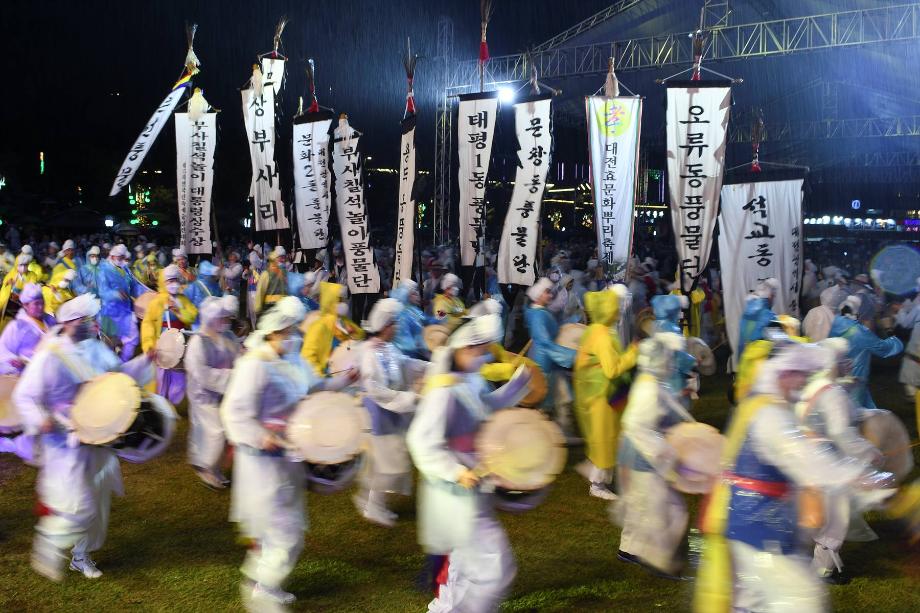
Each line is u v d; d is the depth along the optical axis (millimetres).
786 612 3783
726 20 21906
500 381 7273
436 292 13430
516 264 12547
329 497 7520
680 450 5008
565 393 9391
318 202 13594
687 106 11367
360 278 13430
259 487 5039
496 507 4688
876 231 39656
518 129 12375
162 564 5980
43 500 5543
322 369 8141
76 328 5660
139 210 46812
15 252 29984
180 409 10930
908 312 12805
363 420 5285
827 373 4977
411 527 6773
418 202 13281
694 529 6613
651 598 5414
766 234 12000
